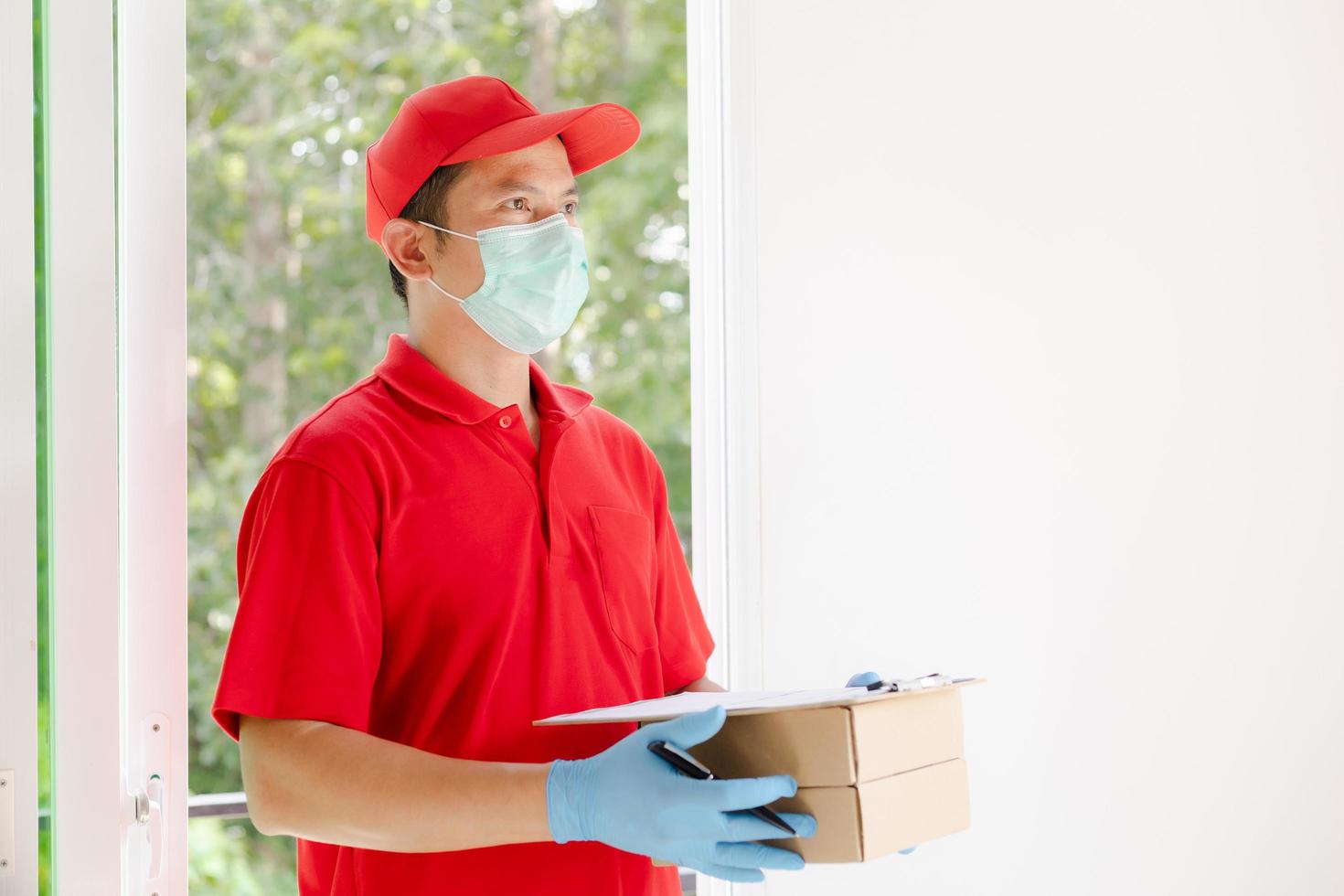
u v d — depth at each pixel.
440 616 1.22
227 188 4.30
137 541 1.41
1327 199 2.06
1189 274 1.98
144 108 1.44
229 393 4.22
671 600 1.45
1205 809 1.94
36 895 1.22
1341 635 2.02
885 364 1.82
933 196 1.86
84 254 1.30
